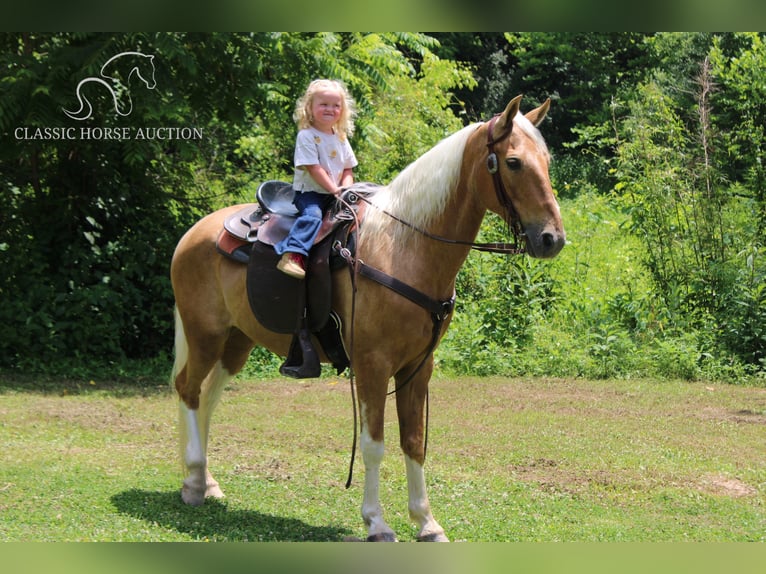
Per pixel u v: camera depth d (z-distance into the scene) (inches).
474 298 426.3
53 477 205.5
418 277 161.3
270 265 176.6
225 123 419.8
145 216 396.2
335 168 175.9
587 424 287.7
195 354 194.7
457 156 160.4
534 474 227.0
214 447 246.2
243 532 171.0
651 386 356.5
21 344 356.2
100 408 293.1
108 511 181.2
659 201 425.4
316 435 263.9
